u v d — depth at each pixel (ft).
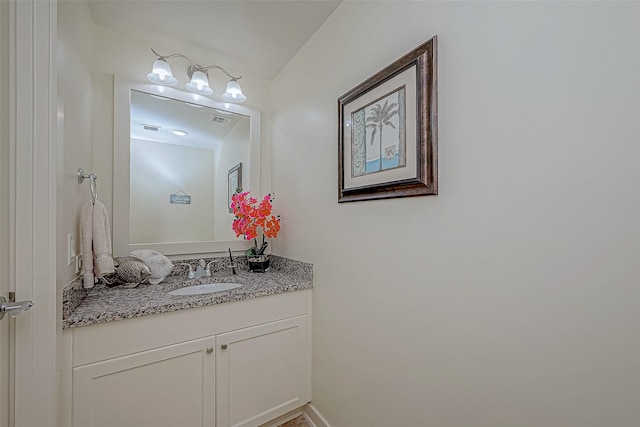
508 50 2.48
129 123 5.34
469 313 2.78
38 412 2.75
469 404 2.78
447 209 2.97
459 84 2.86
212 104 6.25
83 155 4.25
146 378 3.72
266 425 5.08
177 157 5.90
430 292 3.16
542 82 2.26
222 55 5.98
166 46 5.66
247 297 4.53
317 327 5.16
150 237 5.57
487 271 2.63
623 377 1.88
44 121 2.81
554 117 2.19
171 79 5.23
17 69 2.70
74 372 3.26
